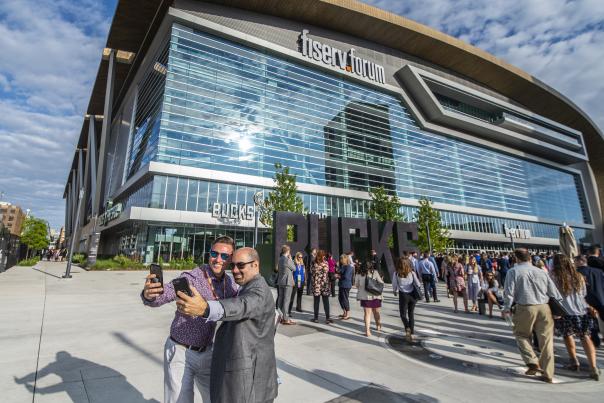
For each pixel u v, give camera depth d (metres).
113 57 45.78
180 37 32.31
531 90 66.00
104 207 45.38
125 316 7.08
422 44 51.28
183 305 1.58
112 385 3.43
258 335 1.86
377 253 17.22
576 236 67.06
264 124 34.84
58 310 7.54
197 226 28.31
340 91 43.19
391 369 4.42
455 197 49.31
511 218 54.75
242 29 37.59
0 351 4.45
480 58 55.91
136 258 27.38
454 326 7.43
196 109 30.88
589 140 79.94
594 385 3.99
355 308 9.72
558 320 4.75
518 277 4.50
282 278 7.45
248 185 31.66
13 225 110.12
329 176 37.81
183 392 2.16
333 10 41.91
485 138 59.06
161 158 27.86
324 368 4.35
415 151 47.81
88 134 64.56
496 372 4.40
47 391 3.21
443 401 3.42
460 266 9.58
